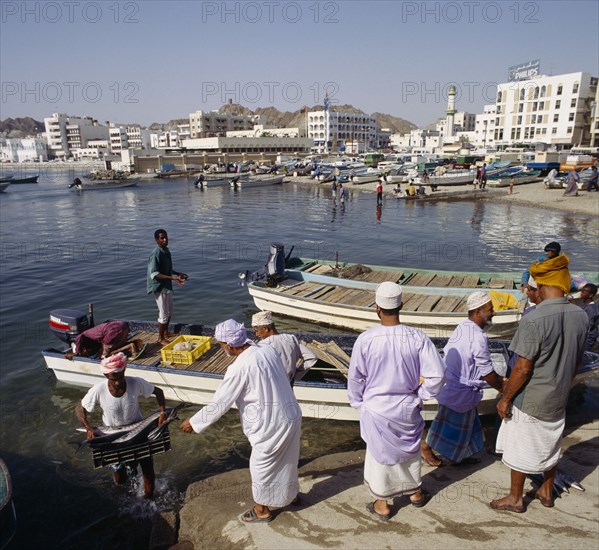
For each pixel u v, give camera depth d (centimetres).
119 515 529
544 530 362
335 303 1103
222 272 1756
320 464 534
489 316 452
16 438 702
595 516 374
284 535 387
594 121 7531
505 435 374
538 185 4372
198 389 748
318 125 14425
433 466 479
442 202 3953
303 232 2709
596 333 808
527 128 8369
